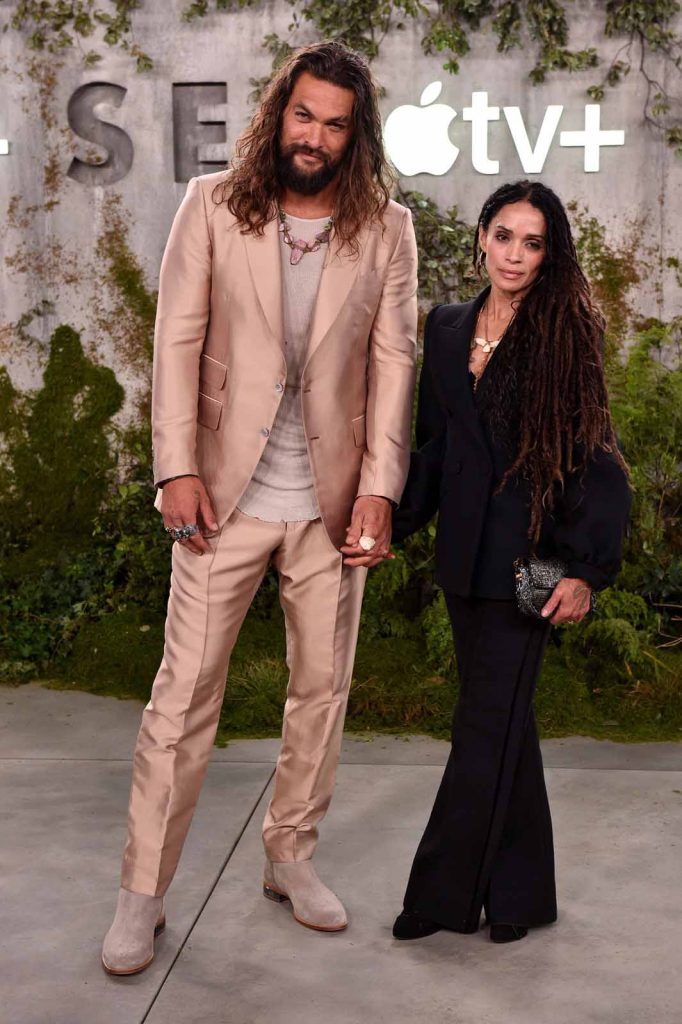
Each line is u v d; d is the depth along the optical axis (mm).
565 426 2398
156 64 5051
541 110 4977
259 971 2439
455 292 5090
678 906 2719
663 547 4848
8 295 5180
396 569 4664
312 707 2619
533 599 2428
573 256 2461
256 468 2490
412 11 4938
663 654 4449
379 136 2477
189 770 2484
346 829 3156
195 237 2447
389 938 2586
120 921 2463
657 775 3562
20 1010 2287
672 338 4977
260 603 4828
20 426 5227
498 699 2514
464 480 2500
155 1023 2244
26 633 4664
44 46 5066
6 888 2811
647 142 4969
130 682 4465
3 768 3629
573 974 2426
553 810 3283
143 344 5184
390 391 2535
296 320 2465
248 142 2447
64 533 5227
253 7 4992
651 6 4883
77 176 5137
